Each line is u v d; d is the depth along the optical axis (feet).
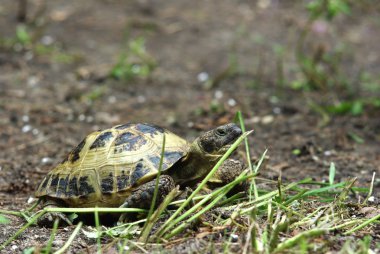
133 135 15.26
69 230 14.70
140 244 12.92
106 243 13.61
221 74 33.73
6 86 32.76
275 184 18.20
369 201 16.62
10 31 41.63
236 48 41.42
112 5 49.83
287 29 45.39
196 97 31.76
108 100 31.32
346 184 16.02
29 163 22.21
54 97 31.40
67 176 15.29
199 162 15.01
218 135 14.67
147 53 39.83
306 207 15.34
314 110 29.40
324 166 21.24
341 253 11.72
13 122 27.73
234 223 13.39
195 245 12.68
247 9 50.06
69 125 27.45
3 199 18.39
